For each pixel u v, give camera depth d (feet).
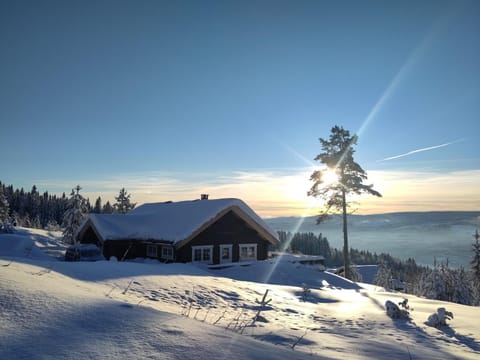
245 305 37.78
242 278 80.84
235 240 96.78
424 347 26.91
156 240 90.99
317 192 114.21
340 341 25.53
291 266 93.09
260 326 27.40
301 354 16.85
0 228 157.69
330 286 80.89
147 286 38.52
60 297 17.90
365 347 24.35
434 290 103.30
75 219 169.99
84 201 175.52
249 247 99.45
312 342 23.80
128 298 29.14
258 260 100.48
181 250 87.92
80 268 41.06
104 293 27.89
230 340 15.56
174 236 87.25
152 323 15.97
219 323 26.16
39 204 408.05
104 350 12.46
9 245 94.32
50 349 12.10
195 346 13.87
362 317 37.52
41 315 15.16
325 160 112.98
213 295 40.11
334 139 113.70
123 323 15.42
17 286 18.34
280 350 16.38
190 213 96.12
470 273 152.56
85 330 14.17
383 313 40.19
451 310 46.50
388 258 417.08
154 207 122.21
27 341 12.56
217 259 93.40
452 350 26.91
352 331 30.63
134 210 128.77
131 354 12.41
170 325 16.07
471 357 25.07
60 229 283.79
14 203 402.52
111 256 90.38
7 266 27.37
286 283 79.46
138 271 46.26
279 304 41.04
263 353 14.83
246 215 96.32
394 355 22.99
